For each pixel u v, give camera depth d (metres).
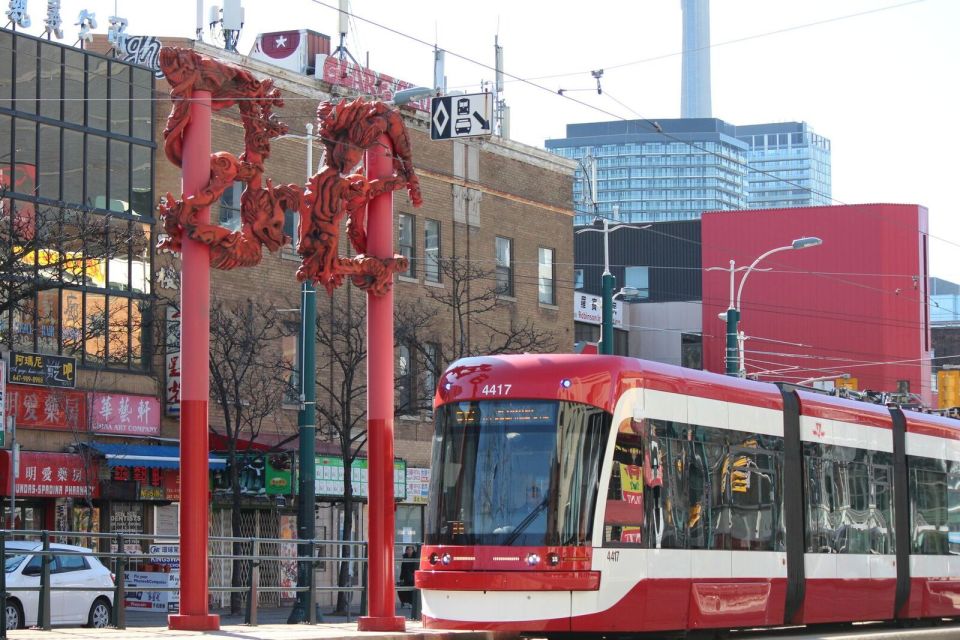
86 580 26.91
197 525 18.02
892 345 75.88
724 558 21.64
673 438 20.92
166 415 38.72
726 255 77.94
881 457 26.64
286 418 41.94
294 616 29.27
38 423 35.03
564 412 19.75
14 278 31.14
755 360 76.62
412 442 46.50
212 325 37.16
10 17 36.25
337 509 43.53
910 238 77.06
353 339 42.66
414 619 27.88
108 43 41.06
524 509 19.42
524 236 51.53
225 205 41.12
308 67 45.28
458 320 48.00
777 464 23.42
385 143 20.59
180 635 17.41
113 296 37.38
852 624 28.72
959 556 29.14
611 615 19.28
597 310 70.12
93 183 37.22
